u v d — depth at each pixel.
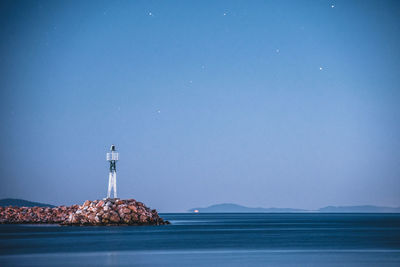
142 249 53.09
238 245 58.94
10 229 92.81
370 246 57.09
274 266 39.06
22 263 40.44
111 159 104.56
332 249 53.31
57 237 70.81
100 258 44.31
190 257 45.44
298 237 75.62
